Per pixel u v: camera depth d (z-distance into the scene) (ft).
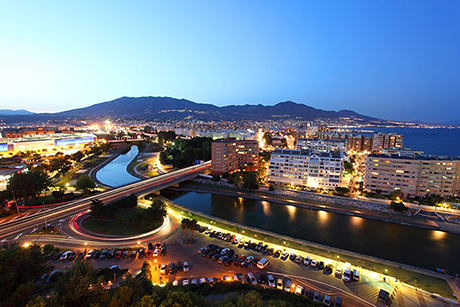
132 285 158.81
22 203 425.28
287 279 230.89
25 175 422.82
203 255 267.59
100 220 341.41
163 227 338.54
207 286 208.44
